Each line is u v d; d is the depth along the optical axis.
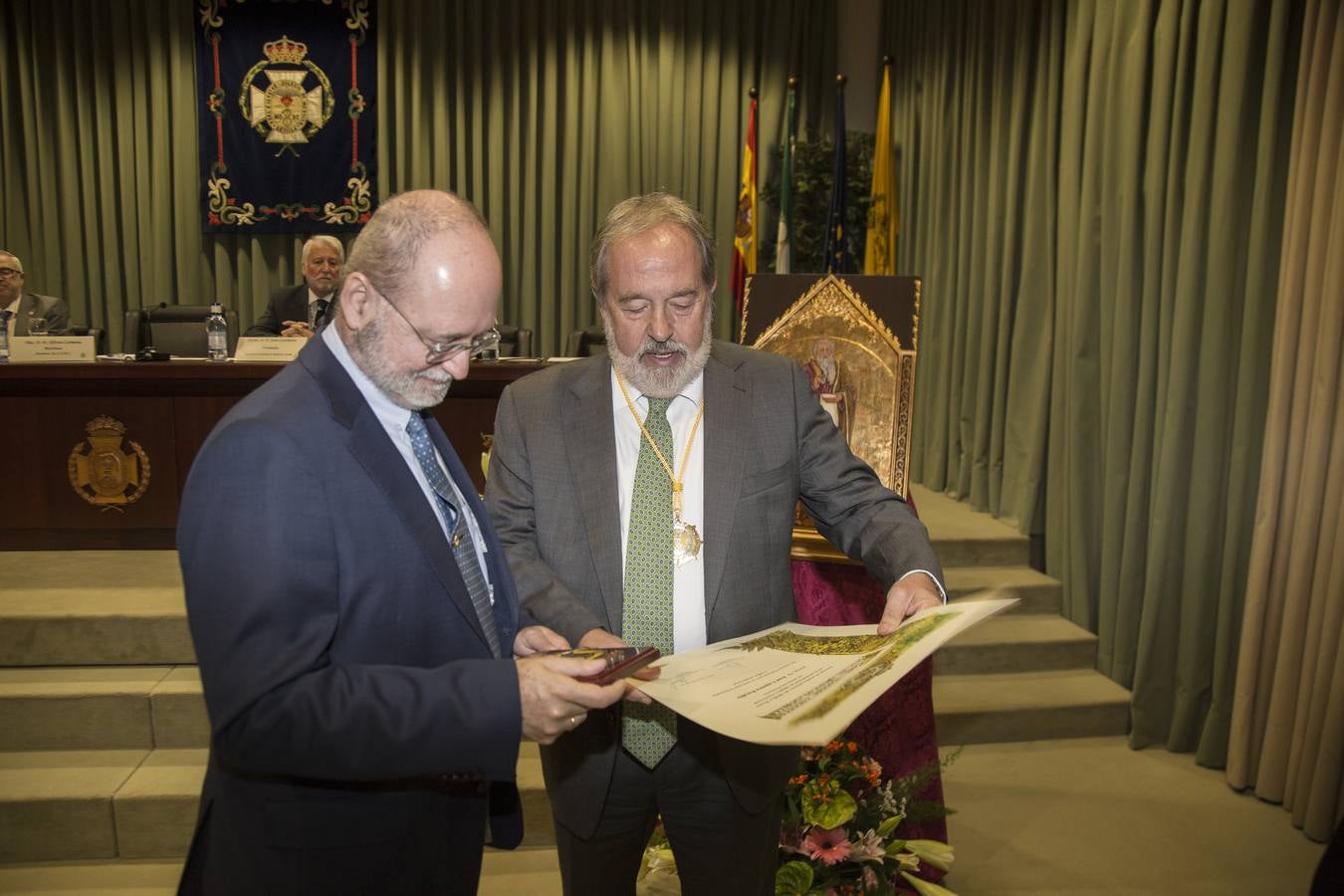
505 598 1.23
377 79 6.06
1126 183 3.44
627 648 1.06
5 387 3.56
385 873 1.07
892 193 5.51
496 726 0.94
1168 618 3.28
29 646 2.97
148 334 4.78
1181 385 3.16
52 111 6.00
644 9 6.02
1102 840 2.72
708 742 1.41
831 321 2.23
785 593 1.50
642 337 1.38
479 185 6.18
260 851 1.02
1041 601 3.96
